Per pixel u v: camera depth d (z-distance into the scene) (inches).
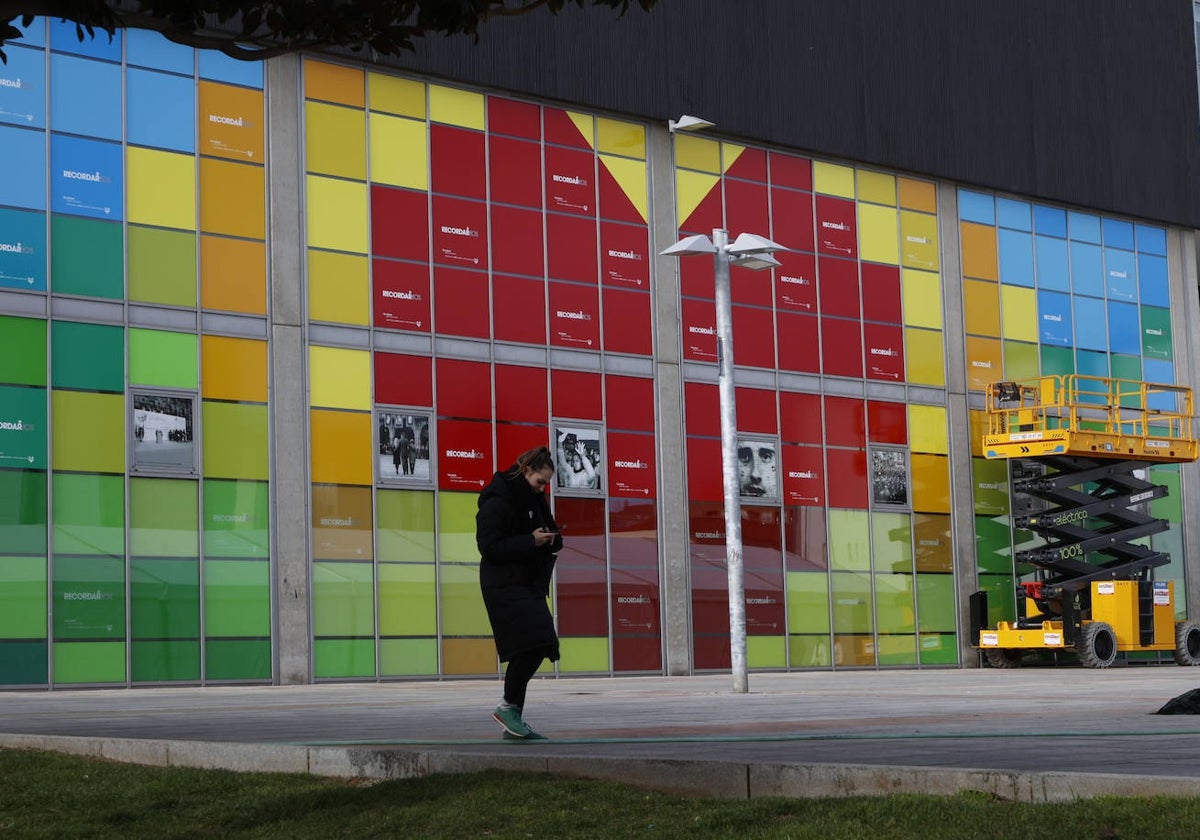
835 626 1327.5
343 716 567.2
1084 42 1581.0
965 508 1432.1
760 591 1285.7
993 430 1450.5
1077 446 1385.3
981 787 250.1
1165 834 200.4
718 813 247.6
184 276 1045.8
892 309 1413.6
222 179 1070.4
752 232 1334.9
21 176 983.6
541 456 394.0
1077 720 450.6
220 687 1023.0
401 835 258.5
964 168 1465.3
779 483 1314.0
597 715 545.0
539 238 1214.9
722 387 826.8
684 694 789.9
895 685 899.4
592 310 1234.6
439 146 1173.7
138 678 991.6
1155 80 1638.8
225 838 271.4
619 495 1222.9
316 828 271.6
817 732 411.5
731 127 1317.7
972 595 1389.0
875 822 226.8
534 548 387.2
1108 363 1569.9
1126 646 1376.7
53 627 962.7
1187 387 1568.7
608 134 1263.5
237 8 301.7
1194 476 1617.9
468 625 1140.5
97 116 1019.3
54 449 977.5
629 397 1242.6
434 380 1147.9
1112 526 1515.7
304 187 1106.1
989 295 1485.0
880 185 1422.2
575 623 1179.3
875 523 1369.3
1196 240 1696.6
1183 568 1598.2
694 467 1268.5
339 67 1131.9
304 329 1093.1
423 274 1153.4
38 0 278.7
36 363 977.5
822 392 1353.3
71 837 273.3
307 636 1064.8
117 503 997.8
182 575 1018.1
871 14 1421.0
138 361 1019.3
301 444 1080.8
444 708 640.4
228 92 1079.0
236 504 1048.2
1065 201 1544.0
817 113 1371.8
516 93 1214.3
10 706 728.3
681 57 1294.3
